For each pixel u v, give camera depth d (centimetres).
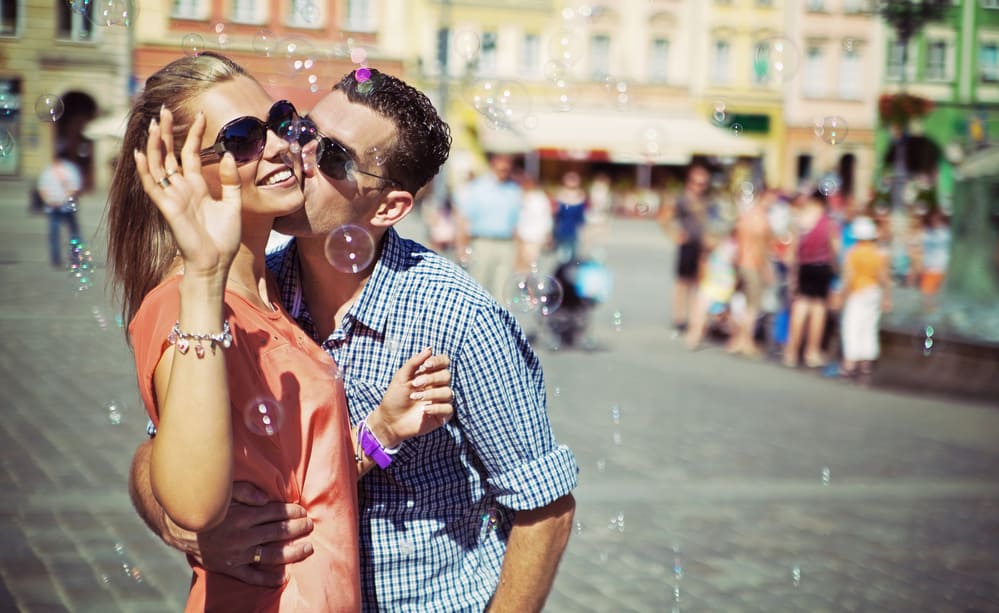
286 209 163
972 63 3034
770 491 587
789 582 448
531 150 3603
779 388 945
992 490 609
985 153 1237
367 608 180
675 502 556
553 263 1739
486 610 183
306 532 151
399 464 179
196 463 136
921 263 1468
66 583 408
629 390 896
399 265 184
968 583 455
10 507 492
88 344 959
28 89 2327
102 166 2339
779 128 3950
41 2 2302
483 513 188
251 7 1459
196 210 142
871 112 3703
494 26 3656
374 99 179
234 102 160
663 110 3925
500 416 177
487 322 179
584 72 3841
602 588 433
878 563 477
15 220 2042
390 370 181
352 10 3058
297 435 152
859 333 1029
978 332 1052
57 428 647
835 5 3834
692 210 1342
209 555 150
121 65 2228
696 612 410
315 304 188
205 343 139
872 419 815
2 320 1070
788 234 1210
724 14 3919
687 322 1384
